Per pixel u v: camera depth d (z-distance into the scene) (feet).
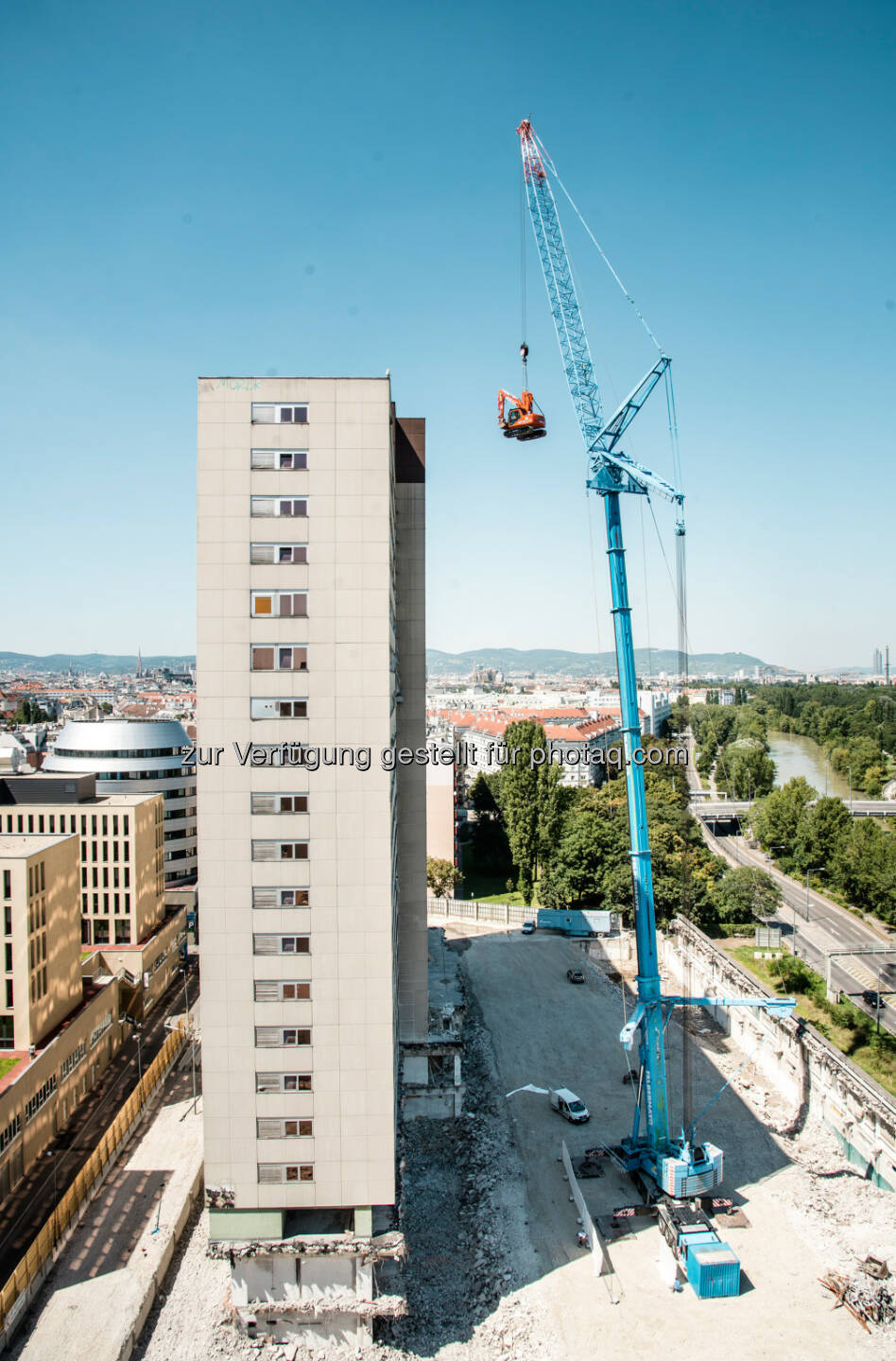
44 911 252.01
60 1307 173.68
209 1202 162.81
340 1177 162.81
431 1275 187.01
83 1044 272.92
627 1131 244.83
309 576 161.99
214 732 161.38
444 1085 252.21
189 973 380.37
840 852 474.08
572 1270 187.83
